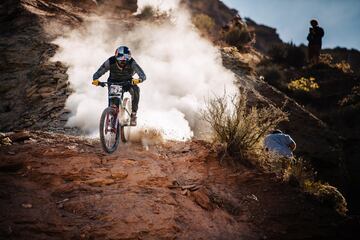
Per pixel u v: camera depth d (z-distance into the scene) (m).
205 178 5.16
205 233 4.11
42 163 4.55
